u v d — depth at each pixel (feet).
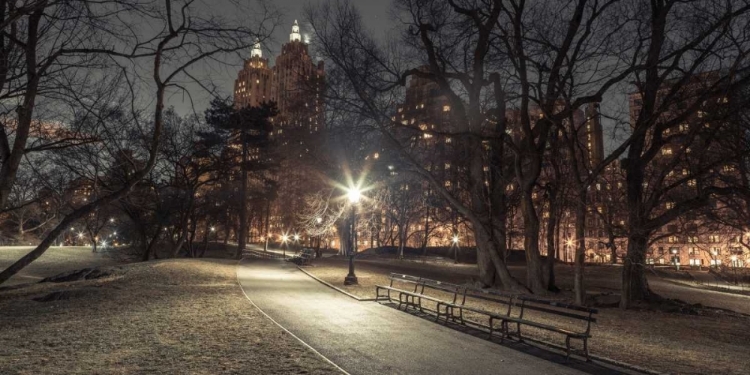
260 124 163.02
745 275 184.44
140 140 89.15
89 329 32.04
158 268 81.61
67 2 33.45
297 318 39.09
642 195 75.66
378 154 137.49
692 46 56.90
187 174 139.23
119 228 160.04
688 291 121.70
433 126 102.01
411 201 188.14
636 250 66.69
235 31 39.96
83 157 75.05
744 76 58.70
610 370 26.02
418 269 123.44
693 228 91.56
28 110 42.37
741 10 50.72
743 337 45.24
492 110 82.69
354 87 72.13
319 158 141.59
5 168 41.83
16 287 70.85
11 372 21.58
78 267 143.02
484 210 80.12
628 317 55.98
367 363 25.36
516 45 64.13
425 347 29.86
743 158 63.93
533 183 74.64
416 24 75.61
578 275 63.21
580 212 63.87
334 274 85.61
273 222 359.66
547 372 24.95
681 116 62.75
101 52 37.78
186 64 40.45
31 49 40.24
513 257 199.93
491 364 26.13
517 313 49.60
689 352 34.30
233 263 109.29
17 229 207.31
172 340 29.14
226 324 34.91
